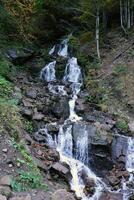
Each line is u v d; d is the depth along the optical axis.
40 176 10.20
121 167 13.28
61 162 12.34
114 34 23.00
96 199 11.41
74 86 19.02
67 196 9.61
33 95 16.58
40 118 14.31
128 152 13.62
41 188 9.70
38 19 24.83
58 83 19.64
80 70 20.47
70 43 23.70
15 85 17.20
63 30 26.17
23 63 21.33
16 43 22.02
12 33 21.73
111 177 12.64
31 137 12.99
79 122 14.75
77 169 12.55
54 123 14.56
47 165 11.46
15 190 9.16
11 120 11.84
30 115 13.91
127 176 12.73
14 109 12.63
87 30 25.38
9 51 20.88
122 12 23.52
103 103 16.77
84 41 23.97
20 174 9.71
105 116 15.63
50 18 25.55
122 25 22.45
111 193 11.77
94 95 17.41
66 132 14.04
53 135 13.75
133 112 15.91
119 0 23.61
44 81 20.00
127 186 12.23
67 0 26.33
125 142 13.72
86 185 11.86
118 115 15.69
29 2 19.14
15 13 19.12
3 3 18.59
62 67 21.36
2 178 9.30
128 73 18.30
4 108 12.05
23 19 20.52
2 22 21.14
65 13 26.53
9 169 9.73
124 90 17.27
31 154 11.50
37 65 21.47
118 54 20.34
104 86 18.08
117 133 14.32
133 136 14.13
